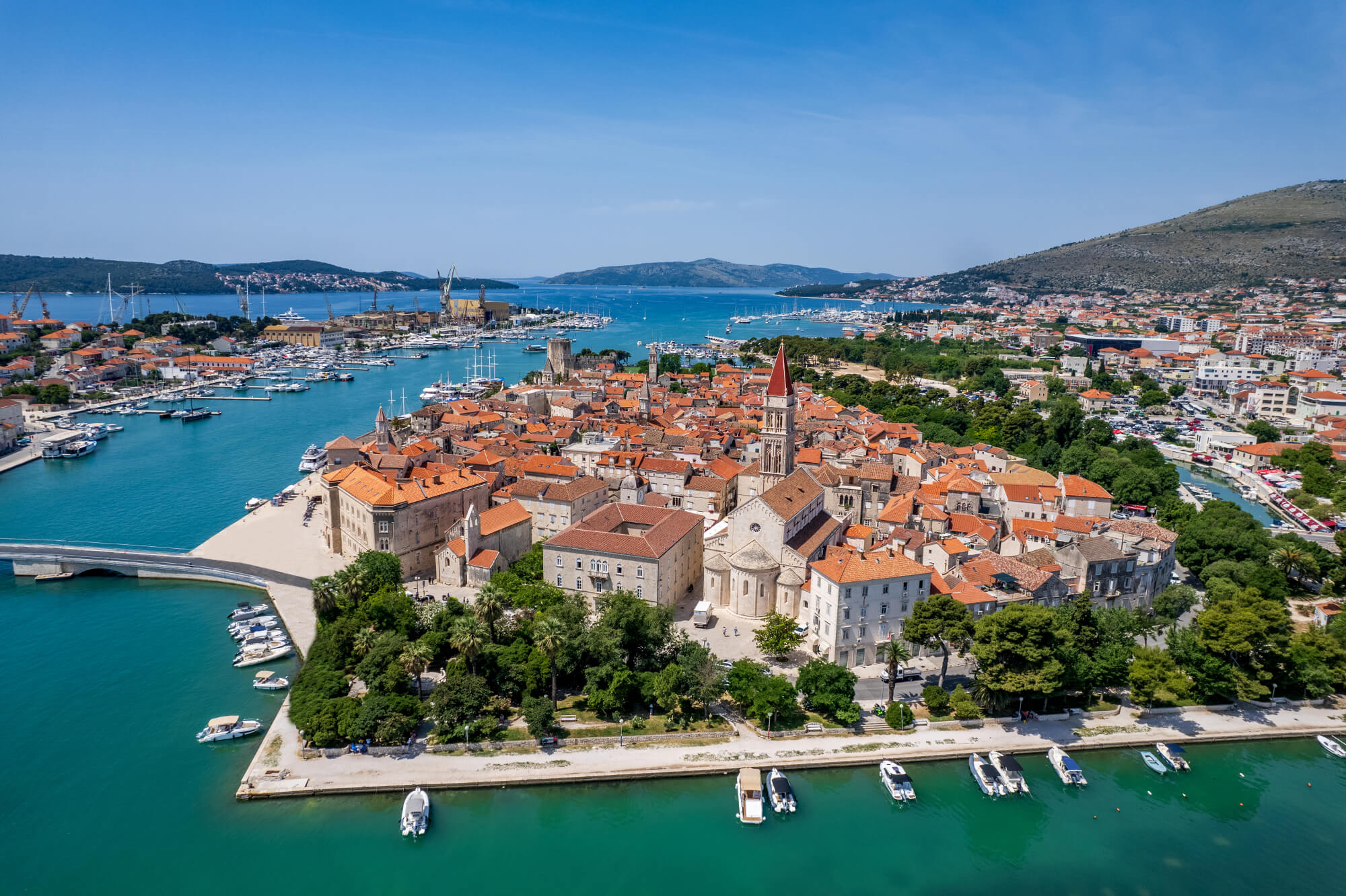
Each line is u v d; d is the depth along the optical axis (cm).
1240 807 10838
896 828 10312
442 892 9181
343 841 9875
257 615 15725
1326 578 17450
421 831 9950
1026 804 10756
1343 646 13500
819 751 11469
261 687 13012
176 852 9619
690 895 9244
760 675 12262
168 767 11119
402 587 15025
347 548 18475
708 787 10919
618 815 10450
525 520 18088
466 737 11331
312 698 11606
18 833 9850
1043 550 15662
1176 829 10431
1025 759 11638
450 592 15938
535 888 9275
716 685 11781
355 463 19550
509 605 14275
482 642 12075
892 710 11956
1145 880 9606
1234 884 9544
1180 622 15212
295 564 18075
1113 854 10000
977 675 12350
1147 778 11388
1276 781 11388
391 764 10975
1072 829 10381
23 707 12512
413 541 17125
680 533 15975
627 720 11962
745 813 10288
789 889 9350
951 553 15475
